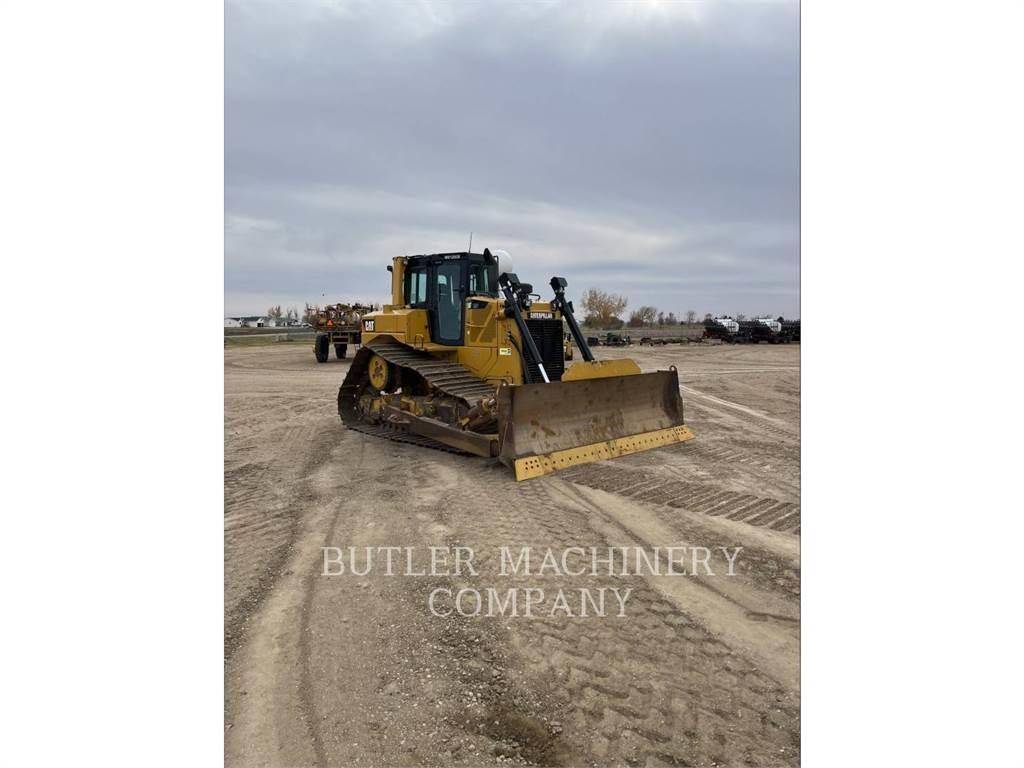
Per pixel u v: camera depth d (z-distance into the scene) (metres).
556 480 6.41
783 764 2.51
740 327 40.69
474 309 8.13
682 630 3.47
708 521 5.17
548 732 2.69
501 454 6.62
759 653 3.25
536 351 7.31
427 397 8.62
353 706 2.85
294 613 3.67
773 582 4.04
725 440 8.52
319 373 19.22
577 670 3.10
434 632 3.46
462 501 5.73
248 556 4.50
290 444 8.45
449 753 2.57
